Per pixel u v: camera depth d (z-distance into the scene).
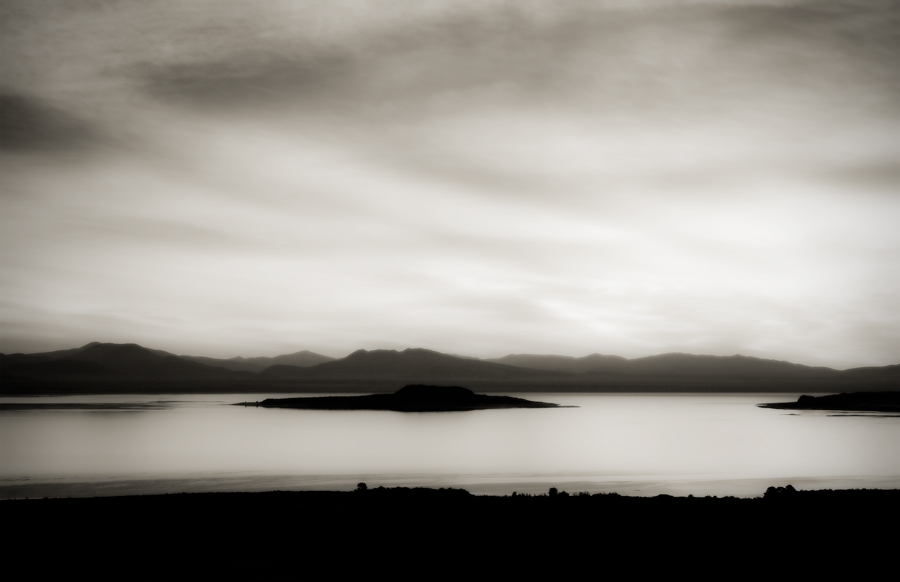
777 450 106.38
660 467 81.06
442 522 30.00
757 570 23.23
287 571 23.33
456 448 111.44
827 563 23.91
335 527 29.09
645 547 25.91
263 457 94.75
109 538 27.44
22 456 95.31
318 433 146.12
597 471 77.06
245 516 31.38
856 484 63.00
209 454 98.38
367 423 187.50
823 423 188.88
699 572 23.11
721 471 76.38
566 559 24.56
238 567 23.73
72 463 86.19
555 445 117.06
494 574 23.02
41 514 32.28
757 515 30.77
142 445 113.00
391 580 22.42
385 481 66.12
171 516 31.52
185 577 22.69
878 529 28.14
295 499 37.00
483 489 59.06
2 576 22.73
